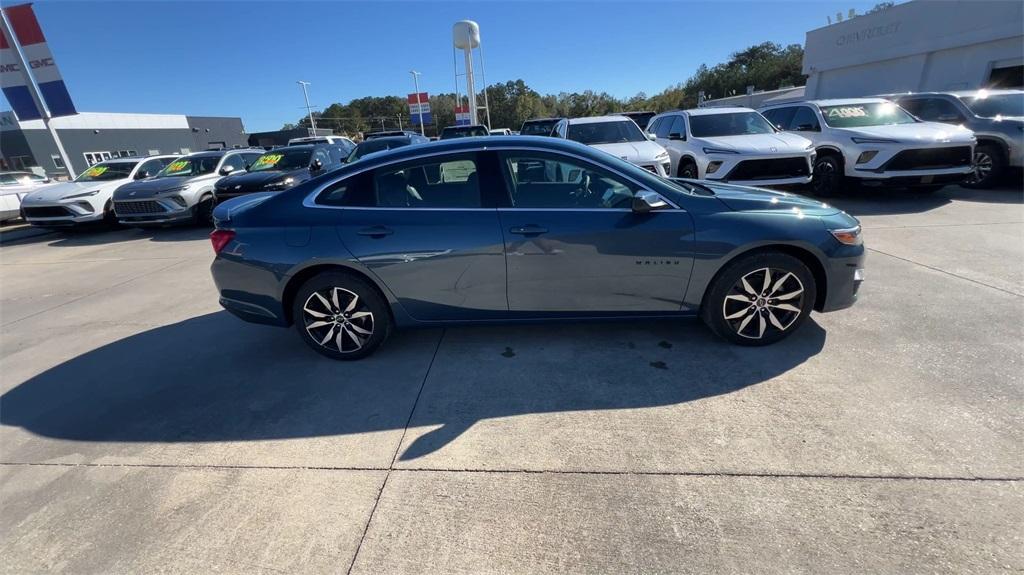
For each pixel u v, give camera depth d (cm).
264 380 344
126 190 934
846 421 259
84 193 998
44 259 832
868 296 420
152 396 333
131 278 654
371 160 341
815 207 339
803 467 229
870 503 207
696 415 273
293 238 333
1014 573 174
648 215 319
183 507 230
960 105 917
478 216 325
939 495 209
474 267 328
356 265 331
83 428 301
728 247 316
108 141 3900
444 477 238
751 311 332
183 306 520
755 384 299
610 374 320
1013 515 196
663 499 216
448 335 392
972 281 442
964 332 347
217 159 1087
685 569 184
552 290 331
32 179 1252
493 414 286
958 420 254
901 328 358
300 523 216
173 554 205
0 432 304
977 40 1597
